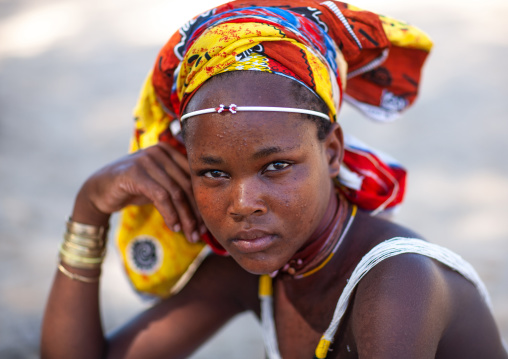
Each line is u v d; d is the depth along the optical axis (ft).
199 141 6.98
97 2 61.67
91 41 51.78
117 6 59.88
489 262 20.98
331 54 7.61
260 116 6.76
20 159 32.01
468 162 28.19
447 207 24.64
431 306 6.65
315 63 7.21
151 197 8.43
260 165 6.87
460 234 22.77
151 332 9.31
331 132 7.53
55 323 9.00
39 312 18.99
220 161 6.90
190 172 7.73
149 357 9.23
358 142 8.84
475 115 32.78
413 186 26.37
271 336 8.52
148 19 55.42
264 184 6.94
